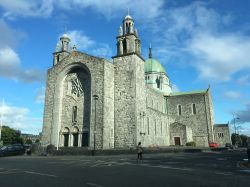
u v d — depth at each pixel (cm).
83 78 5422
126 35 5419
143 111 5272
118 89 5194
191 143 6919
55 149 4609
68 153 4159
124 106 5041
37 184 1323
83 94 5334
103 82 4909
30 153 4675
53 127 5319
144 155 3719
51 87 5597
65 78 5656
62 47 6066
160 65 9319
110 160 2895
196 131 7569
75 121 5269
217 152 4788
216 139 8225
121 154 4016
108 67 5134
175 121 7812
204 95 7719
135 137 4784
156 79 8988
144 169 1981
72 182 1386
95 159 3077
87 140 5056
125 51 5403
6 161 2952
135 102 4959
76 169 2014
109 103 4997
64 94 5566
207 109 7594
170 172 1795
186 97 7931
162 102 7912
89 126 5044
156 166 2208
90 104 5081
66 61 5534
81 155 4009
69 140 5244
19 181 1424
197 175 1647
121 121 4988
